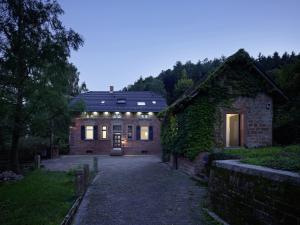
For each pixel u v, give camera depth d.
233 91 14.22
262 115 14.45
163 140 22.03
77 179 9.48
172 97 61.25
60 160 24.47
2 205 8.31
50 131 16.98
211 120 13.91
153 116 32.97
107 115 32.72
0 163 15.12
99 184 12.00
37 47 13.71
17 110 14.09
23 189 10.74
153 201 8.88
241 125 14.41
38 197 9.31
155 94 36.56
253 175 5.45
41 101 14.95
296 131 15.84
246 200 5.68
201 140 13.73
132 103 34.09
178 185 11.57
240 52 13.93
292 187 4.30
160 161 22.72
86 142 32.44
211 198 7.69
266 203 4.98
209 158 11.88
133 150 32.53
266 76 14.30
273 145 14.62
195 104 13.93
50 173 15.49
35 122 15.02
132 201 8.92
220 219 6.79
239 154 10.87
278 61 41.75
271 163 5.68
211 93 14.02
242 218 5.84
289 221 4.34
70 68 16.02
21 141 20.17
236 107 14.20
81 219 7.08
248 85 14.37
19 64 13.40
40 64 13.95
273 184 4.79
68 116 16.86
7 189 10.95
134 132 32.75
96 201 8.98
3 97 13.30
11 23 12.91
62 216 7.15
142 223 6.72
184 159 15.77
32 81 14.38
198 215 7.29
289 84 18.81
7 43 13.27
